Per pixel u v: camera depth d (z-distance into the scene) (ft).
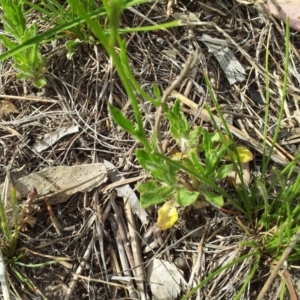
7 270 0.94
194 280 0.94
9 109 1.06
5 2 0.94
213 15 1.16
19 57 0.99
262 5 1.15
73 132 1.04
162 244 0.96
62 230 0.97
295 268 0.95
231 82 1.10
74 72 1.09
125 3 0.86
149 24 1.13
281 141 1.05
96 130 1.05
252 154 1.01
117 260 0.96
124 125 0.62
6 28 0.98
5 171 1.01
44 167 1.02
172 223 0.91
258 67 1.11
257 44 1.14
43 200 0.99
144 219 0.98
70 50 1.09
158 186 0.96
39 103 1.07
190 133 0.91
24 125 1.05
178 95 1.07
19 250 0.95
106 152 1.03
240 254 0.95
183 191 0.89
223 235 0.97
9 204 0.97
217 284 0.94
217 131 0.91
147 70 1.10
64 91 1.08
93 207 0.99
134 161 1.02
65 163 1.02
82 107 1.07
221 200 0.89
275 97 1.10
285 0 1.12
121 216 0.99
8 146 1.03
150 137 1.03
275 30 1.14
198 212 0.98
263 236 0.94
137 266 0.95
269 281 0.76
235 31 1.15
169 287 0.94
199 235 0.97
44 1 1.12
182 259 0.96
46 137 1.04
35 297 0.93
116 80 1.08
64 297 0.93
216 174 0.91
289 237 0.84
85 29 1.09
